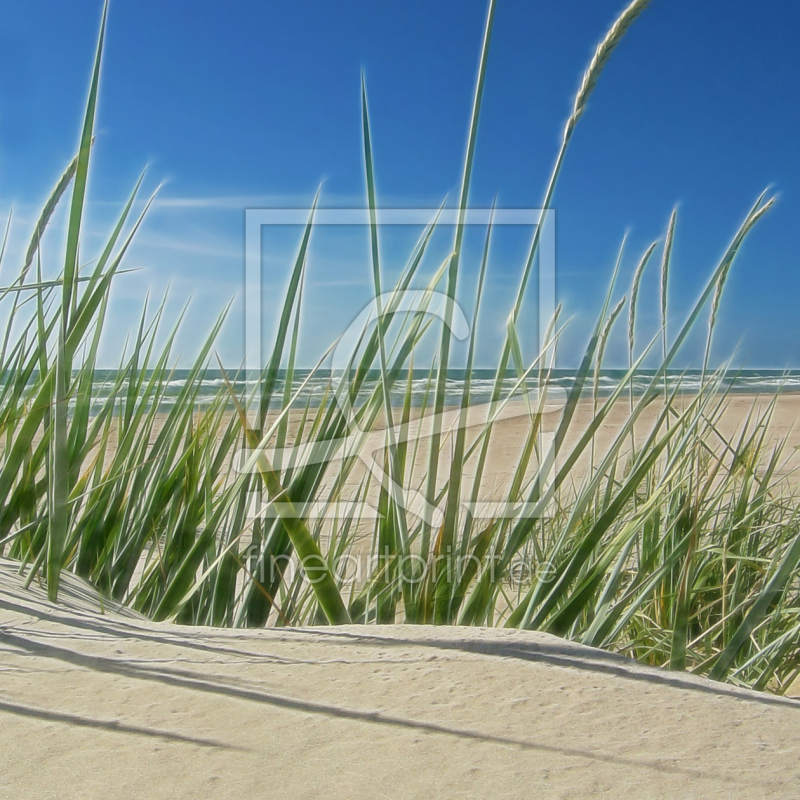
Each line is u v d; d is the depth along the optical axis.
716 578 2.04
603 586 1.75
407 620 1.45
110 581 1.79
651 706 0.99
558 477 1.40
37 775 0.74
